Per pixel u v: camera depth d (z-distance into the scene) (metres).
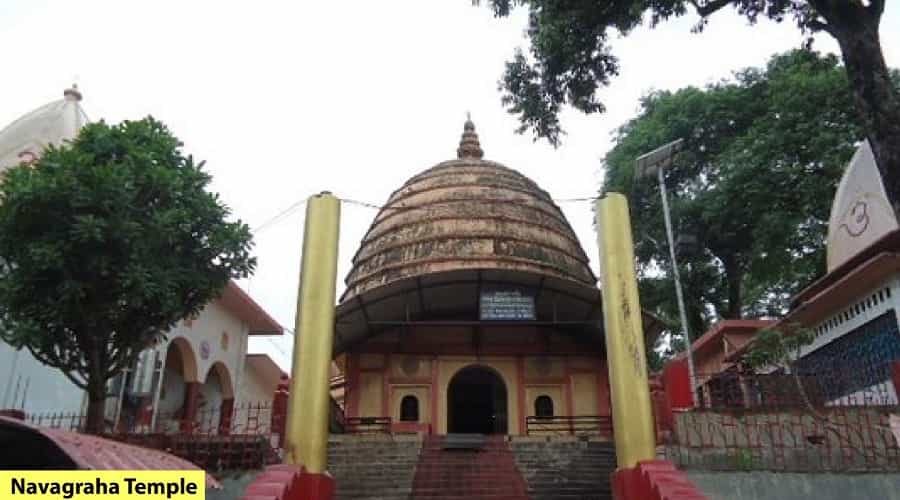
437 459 13.97
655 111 30.48
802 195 23.66
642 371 11.39
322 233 12.29
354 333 18.83
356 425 18.12
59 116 17.23
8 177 10.51
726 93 28.17
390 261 20.55
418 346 19.31
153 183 10.82
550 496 12.14
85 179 10.12
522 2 13.21
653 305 28.23
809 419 11.29
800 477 10.77
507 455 14.30
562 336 19.72
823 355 16.73
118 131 11.19
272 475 10.08
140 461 5.50
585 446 14.77
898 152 8.60
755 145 24.34
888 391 13.69
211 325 19.23
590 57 13.45
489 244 20.20
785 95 24.72
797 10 12.05
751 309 31.12
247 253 11.79
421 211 21.75
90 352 10.63
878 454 10.94
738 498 10.66
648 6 12.15
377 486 12.65
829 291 15.43
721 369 21.05
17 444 5.61
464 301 18.70
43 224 10.17
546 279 17.31
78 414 13.80
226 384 20.17
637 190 28.59
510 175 23.56
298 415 10.96
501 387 20.12
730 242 27.19
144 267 10.40
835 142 23.03
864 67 9.03
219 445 11.22
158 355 16.45
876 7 9.24
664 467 10.36
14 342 10.05
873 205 16.42
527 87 14.15
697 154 28.62
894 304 14.14
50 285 10.09
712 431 11.32
